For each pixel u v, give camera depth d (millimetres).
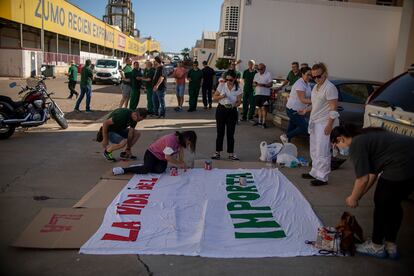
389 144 3492
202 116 12328
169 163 6473
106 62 26375
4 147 7445
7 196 4957
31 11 25141
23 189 5219
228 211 4602
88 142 8070
